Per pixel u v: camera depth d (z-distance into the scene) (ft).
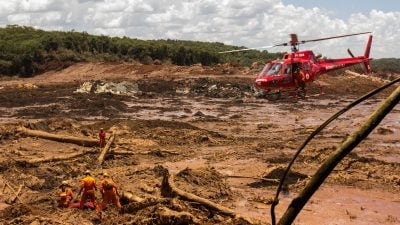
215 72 212.64
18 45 276.00
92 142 65.57
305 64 86.33
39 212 35.99
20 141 66.95
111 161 58.39
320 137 75.72
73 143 66.64
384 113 5.11
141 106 126.41
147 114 112.27
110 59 279.08
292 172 47.52
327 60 91.91
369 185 45.01
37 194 42.50
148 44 309.01
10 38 302.86
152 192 41.32
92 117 106.73
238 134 82.28
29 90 164.25
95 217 33.91
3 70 255.70
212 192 41.65
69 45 281.13
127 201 38.68
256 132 84.23
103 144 63.72
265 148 66.03
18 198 40.57
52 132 73.20
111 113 112.68
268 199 40.16
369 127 5.14
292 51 87.61
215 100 144.66
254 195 42.09
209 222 32.50
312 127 86.28
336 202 39.86
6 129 71.31
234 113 113.29
